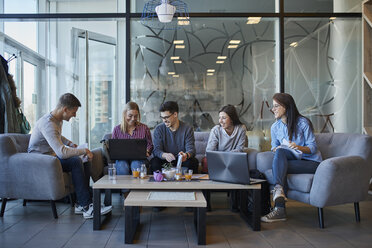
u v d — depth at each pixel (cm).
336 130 448
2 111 362
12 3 441
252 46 448
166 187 240
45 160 275
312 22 449
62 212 301
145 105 445
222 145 323
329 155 308
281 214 273
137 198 221
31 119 453
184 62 447
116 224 263
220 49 448
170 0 433
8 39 444
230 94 447
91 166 319
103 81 454
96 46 452
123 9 445
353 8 448
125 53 449
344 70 450
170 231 247
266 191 284
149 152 336
